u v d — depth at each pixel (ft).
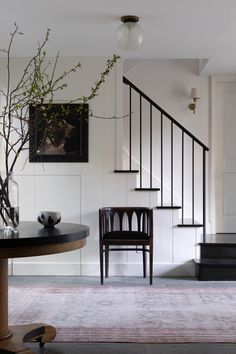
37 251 7.35
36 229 8.37
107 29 12.73
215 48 14.38
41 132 15.12
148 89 18.48
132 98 18.30
